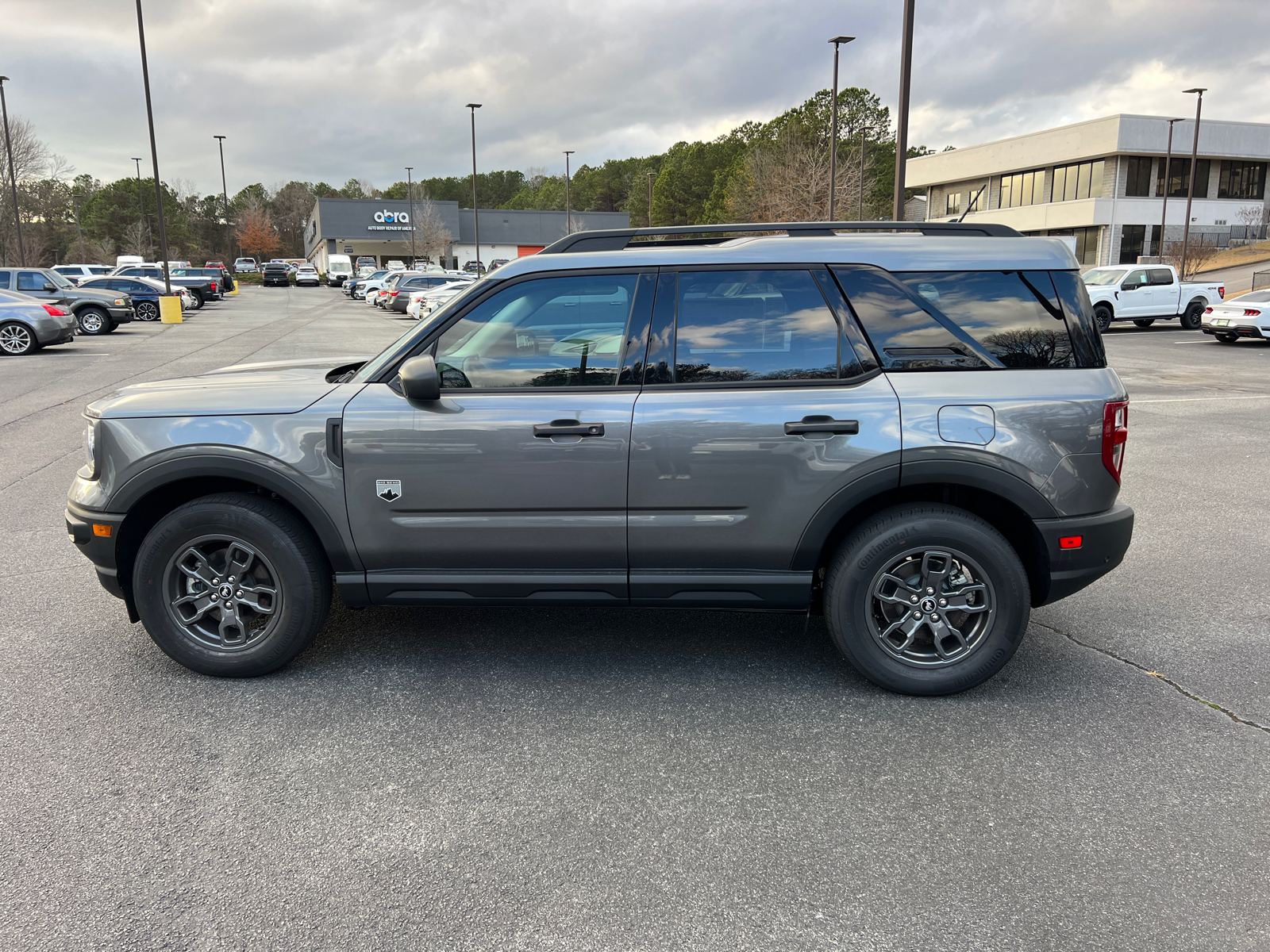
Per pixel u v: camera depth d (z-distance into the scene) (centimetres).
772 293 330
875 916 219
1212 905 222
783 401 322
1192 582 479
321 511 333
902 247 332
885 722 322
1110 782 281
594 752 301
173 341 1991
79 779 281
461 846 248
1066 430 321
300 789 277
